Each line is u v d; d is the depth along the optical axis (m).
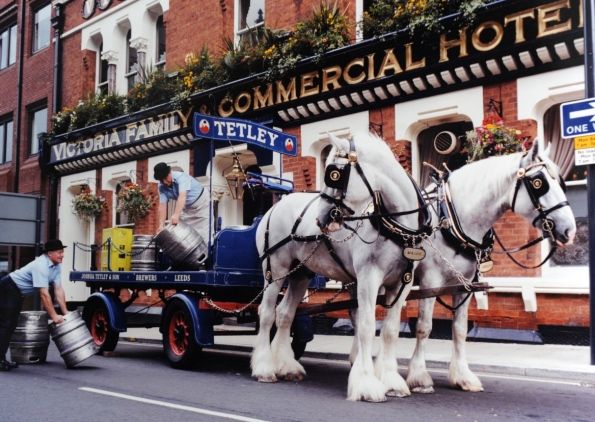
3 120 23.95
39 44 22.66
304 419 5.32
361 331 6.14
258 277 8.26
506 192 6.28
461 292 6.31
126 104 17.50
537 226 6.11
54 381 7.38
